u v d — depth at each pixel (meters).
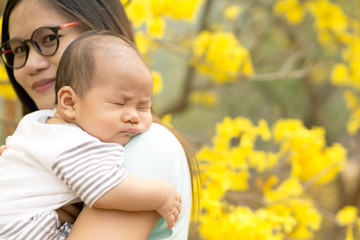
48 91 2.12
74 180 1.57
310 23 7.45
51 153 1.62
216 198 3.28
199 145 4.78
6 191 1.70
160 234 1.77
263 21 7.88
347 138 10.01
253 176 5.14
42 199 1.66
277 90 9.50
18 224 1.64
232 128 3.96
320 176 4.21
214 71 4.64
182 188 1.86
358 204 7.95
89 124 1.72
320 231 7.38
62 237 1.68
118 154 1.65
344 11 6.49
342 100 10.44
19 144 1.75
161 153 1.73
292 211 3.87
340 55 7.71
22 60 2.18
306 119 9.87
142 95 1.75
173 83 11.65
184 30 7.26
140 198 1.59
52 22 2.04
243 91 9.84
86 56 1.73
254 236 3.05
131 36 2.24
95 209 1.62
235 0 7.55
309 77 8.80
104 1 2.13
